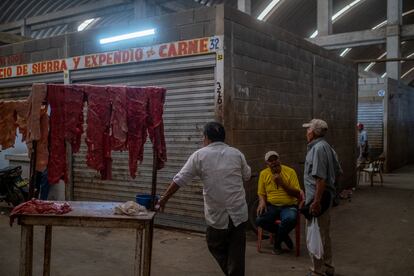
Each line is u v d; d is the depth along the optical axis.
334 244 5.59
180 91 6.14
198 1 14.31
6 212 7.38
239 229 3.38
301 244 5.52
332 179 4.02
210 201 3.37
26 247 3.24
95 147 3.55
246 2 14.46
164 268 4.54
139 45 6.44
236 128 5.87
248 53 6.14
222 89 5.63
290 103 7.35
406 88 17.39
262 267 4.59
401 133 16.80
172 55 6.07
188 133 6.07
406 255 5.12
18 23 15.32
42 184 7.33
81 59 7.14
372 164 11.45
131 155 3.64
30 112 3.38
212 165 3.36
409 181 12.10
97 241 5.52
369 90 14.85
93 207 3.52
